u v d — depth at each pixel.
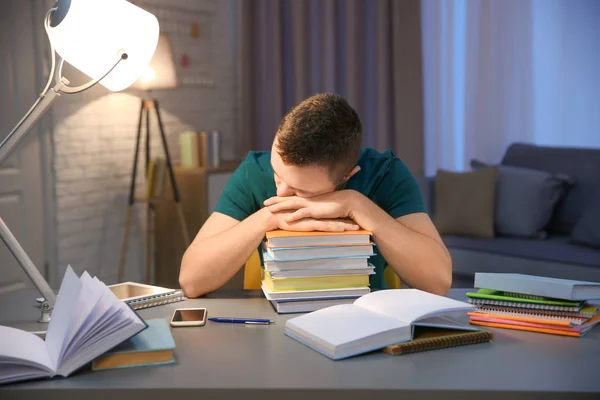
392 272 1.90
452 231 3.87
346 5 4.74
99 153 4.18
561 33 4.27
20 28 3.74
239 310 1.50
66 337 1.11
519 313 1.37
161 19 4.48
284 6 5.04
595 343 1.27
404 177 1.81
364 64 4.79
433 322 1.32
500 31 4.38
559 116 4.33
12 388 1.05
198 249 1.64
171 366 1.14
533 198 3.74
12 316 1.49
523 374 1.10
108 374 1.11
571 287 1.31
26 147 3.82
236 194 1.80
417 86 4.52
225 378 1.08
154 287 1.64
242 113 5.14
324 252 1.46
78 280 1.19
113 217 4.30
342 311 1.32
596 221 3.48
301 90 4.98
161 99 4.56
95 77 1.60
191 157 4.39
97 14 1.55
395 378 1.08
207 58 4.92
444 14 4.55
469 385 1.05
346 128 1.48
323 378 1.08
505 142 4.43
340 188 1.76
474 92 4.49
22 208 3.83
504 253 3.52
